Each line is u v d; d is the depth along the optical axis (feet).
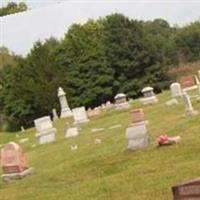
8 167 74.74
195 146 63.87
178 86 133.49
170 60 267.18
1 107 238.68
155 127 89.20
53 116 209.46
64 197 55.36
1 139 164.25
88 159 71.41
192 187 30.09
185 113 96.12
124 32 235.40
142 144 69.36
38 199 57.72
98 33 239.09
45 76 228.02
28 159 92.68
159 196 46.60
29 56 234.99
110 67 231.91
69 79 231.09
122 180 56.18
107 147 81.41
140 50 232.94
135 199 47.52
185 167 54.85
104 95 230.27
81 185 59.26
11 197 62.64
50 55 234.79
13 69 232.12
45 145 112.06
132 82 231.09
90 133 111.24
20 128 231.09
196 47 276.62
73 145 96.22
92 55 231.50
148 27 292.81
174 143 67.46
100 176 62.75
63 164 75.46
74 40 236.63
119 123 118.93
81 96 231.09
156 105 135.74
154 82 232.73
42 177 69.31
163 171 55.88
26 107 228.43
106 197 50.85
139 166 61.31
